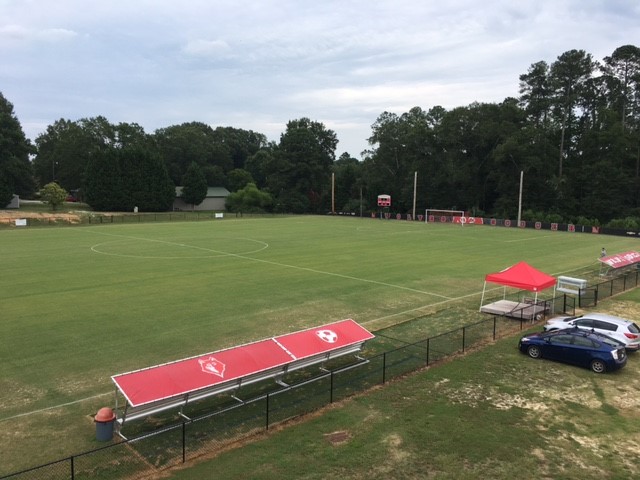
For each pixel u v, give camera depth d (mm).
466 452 12328
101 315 24234
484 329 22781
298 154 120000
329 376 17156
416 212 110062
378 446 12539
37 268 36188
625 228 73688
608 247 54688
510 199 96438
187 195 114500
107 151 99312
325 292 29812
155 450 12250
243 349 15617
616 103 106250
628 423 13977
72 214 85312
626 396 15758
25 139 98875
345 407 14758
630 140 93125
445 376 17203
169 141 136125
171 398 13398
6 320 23234
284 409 14609
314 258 42469
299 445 12547
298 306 26484
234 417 14078
